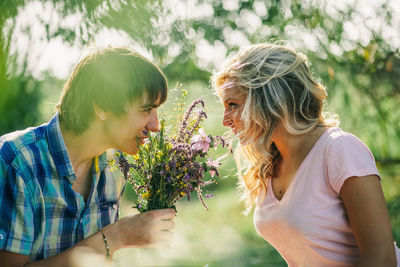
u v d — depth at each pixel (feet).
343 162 4.41
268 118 4.96
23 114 9.23
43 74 8.52
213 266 11.36
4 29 7.70
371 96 9.92
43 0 7.40
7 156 4.30
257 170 5.53
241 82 4.98
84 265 4.35
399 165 10.02
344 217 4.57
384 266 4.10
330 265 4.71
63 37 7.47
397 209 9.70
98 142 4.75
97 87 4.52
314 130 4.94
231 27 10.16
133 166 4.86
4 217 4.17
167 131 4.98
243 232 13.92
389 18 9.25
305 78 4.99
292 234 4.80
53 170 4.59
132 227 4.57
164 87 4.74
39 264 4.27
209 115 7.29
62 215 4.68
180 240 13.08
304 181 4.73
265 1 10.02
